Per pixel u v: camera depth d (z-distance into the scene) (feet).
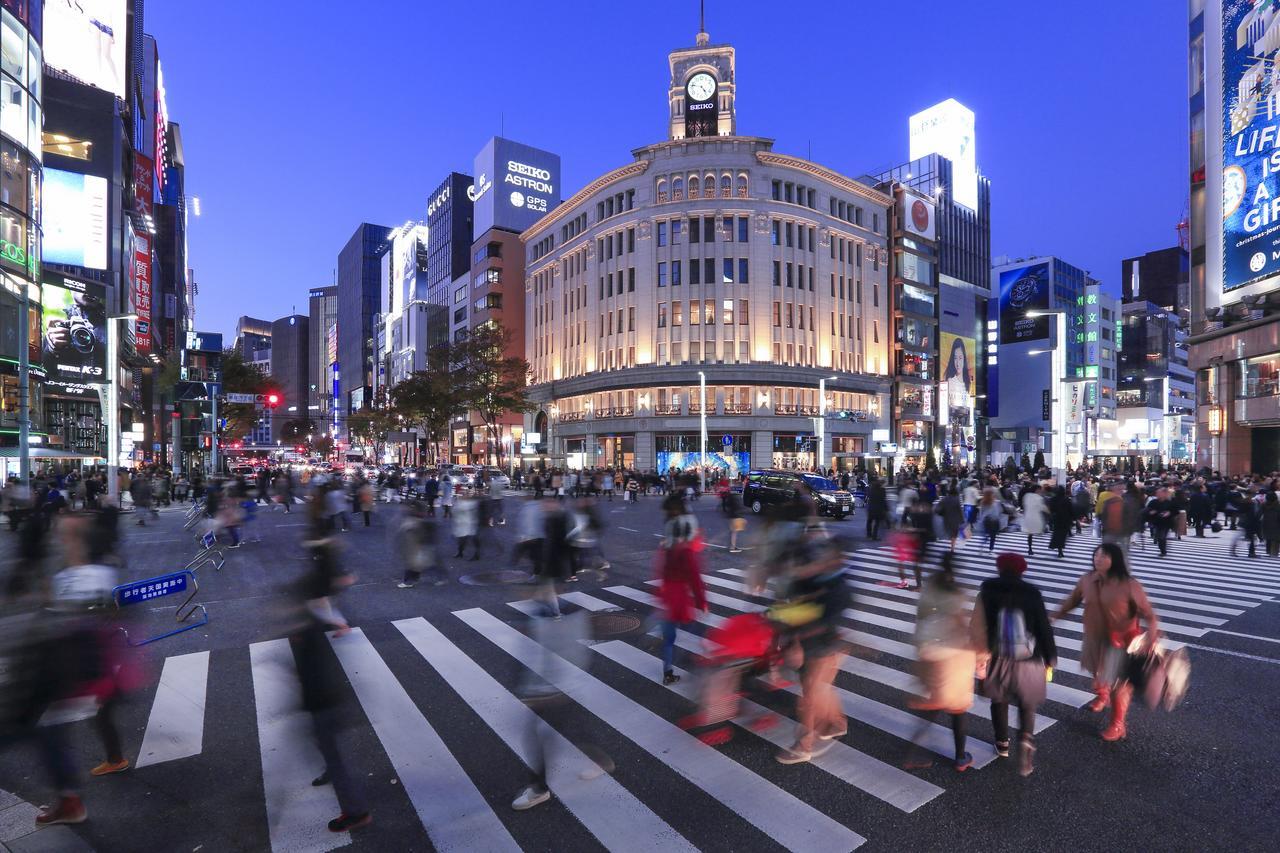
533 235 228.43
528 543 33.88
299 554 52.03
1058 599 36.14
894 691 21.91
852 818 14.23
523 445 210.18
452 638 28.19
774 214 176.96
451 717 19.79
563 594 37.22
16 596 20.59
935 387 222.28
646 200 180.45
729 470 168.55
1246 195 106.11
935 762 16.84
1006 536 66.13
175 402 152.05
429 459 329.72
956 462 234.38
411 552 39.14
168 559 49.39
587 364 193.88
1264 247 102.22
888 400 203.72
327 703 13.98
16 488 56.44
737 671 22.08
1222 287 110.93
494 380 170.30
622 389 180.86
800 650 18.25
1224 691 22.06
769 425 169.99
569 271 206.49
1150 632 17.56
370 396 473.26
